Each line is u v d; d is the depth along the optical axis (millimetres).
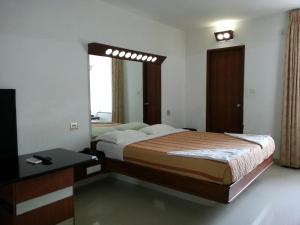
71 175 2352
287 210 2707
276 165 4250
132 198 3135
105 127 3793
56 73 3135
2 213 2121
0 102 2330
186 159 2596
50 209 2207
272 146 3535
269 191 3203
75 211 2791
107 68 3773
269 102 4367
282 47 4172
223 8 3932
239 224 2455
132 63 4164
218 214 2666
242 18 4441
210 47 4984
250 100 4574
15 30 2742
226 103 4949
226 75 4906
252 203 2885
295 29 3928
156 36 4586
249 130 4621
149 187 3486
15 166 2156
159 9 3939
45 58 3016
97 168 3371
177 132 4164
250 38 4496
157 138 3652
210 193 2451
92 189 3441
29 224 2070
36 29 2918
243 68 4617
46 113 3061
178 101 5211
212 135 3893
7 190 2035
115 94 3910
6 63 2686
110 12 3734
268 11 4086
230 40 4727
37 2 2912
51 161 2297
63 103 3234
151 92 4562
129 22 4051
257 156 2949
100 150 3434
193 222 2525
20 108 2816
